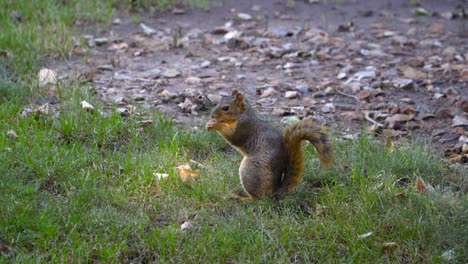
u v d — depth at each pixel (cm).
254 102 1252
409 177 979
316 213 880
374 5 1906
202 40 1577
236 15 1753
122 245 795
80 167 962
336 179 967
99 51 1477
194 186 930
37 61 1362
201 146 1055
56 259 764
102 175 940
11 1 1636
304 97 1287
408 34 1667
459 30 1702
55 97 1197
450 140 1112
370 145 1050
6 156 945
